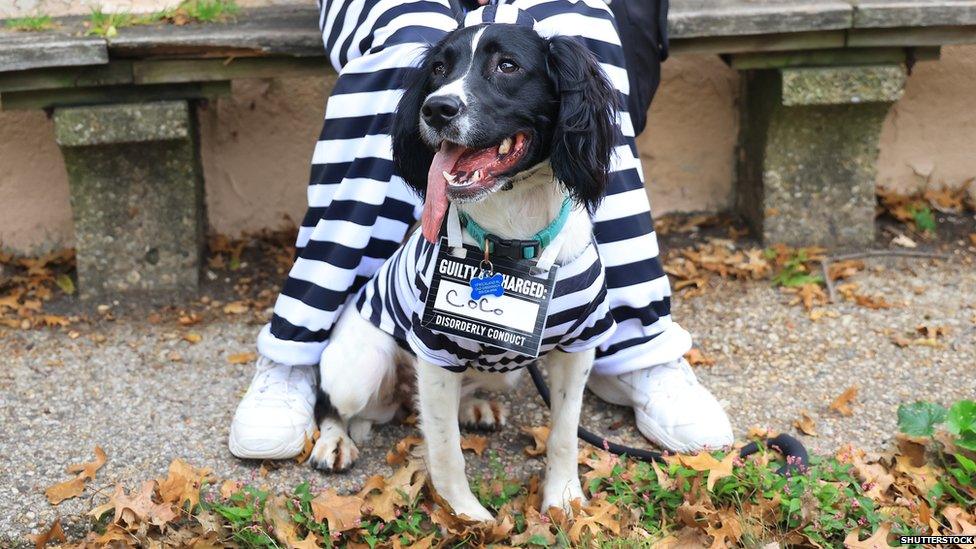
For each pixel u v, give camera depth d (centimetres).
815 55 399
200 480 287
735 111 455
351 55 319
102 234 396
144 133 375
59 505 280
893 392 330
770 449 298
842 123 414
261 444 294
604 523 262
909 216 447
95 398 335
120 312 393
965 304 383
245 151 439
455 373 261
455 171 232
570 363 268
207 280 416
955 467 290
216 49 370
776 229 429
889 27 389
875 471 282
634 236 300
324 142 307
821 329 370
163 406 330
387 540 269
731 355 357
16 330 379
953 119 459
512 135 233
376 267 315
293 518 271
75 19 409
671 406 303
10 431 315
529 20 260
